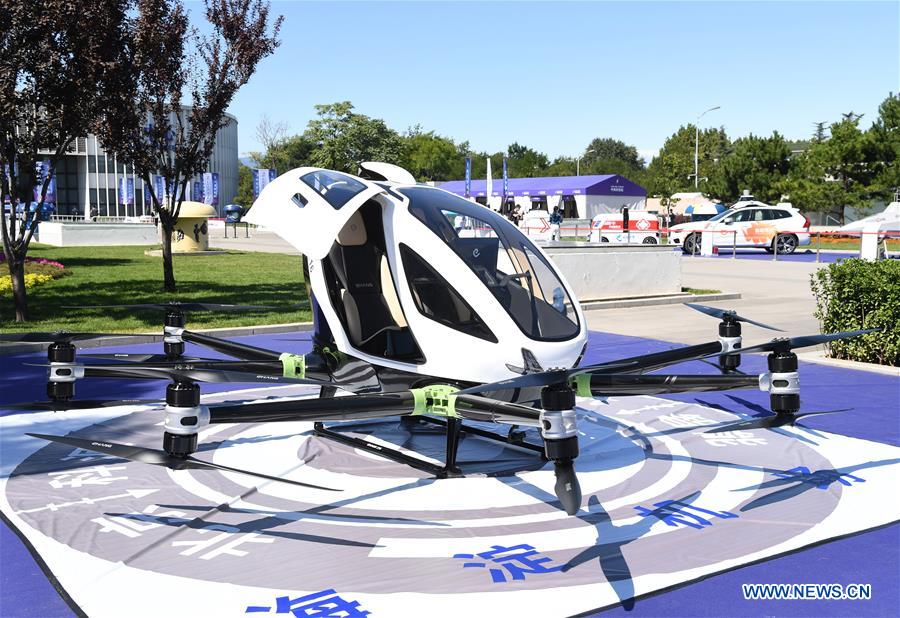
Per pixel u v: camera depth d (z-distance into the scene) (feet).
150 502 16.87
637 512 16.42
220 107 53.52
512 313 17.60
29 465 19.30
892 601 12.63
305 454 20.25
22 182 42.27
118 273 68.49
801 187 139.74
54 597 12.71
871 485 18.03
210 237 148.05
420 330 17.94
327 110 217.56
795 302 52.65
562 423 13.19
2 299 49.80
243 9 52.49
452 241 18.44
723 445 21.42
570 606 12.39
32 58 38.32
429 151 275.18
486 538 15.05
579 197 173.27
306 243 18.26
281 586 13.00
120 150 51.55
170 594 12.69
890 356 31.83
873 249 72.02
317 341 21.39
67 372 17.26
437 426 22.88
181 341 22.77
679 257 55.01
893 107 131.44
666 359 15.29
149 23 49.42
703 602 12.58
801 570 13.74
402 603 12.43
